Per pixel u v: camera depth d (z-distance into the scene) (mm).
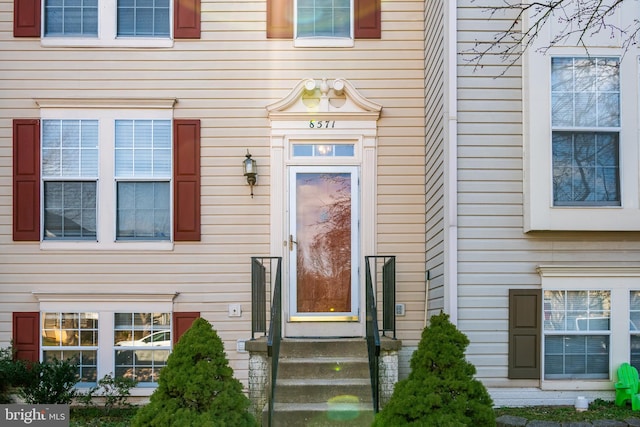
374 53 7426
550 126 6016
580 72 6113
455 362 4582
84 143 7355
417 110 7422
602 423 5281
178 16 7398
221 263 7293
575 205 6023
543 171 5984
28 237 7234
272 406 5648
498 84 6148
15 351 7121
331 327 7273
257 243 7320
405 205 7375
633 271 6113
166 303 7246
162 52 7398
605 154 6086
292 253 7336
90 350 7207
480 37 6156
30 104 7344
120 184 7375
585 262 6117
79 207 7340
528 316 6066
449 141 6094
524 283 6086
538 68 6043
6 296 7211
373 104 7336
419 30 7445
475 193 6105
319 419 5691
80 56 7371
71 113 7340
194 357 4672
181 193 7297
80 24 7418
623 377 5988
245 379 7188
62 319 7234
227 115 7383
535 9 5840
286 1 7434
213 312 7258
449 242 6055
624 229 5977
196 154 7320
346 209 7406
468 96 6145
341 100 7426
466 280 6066
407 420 4473
